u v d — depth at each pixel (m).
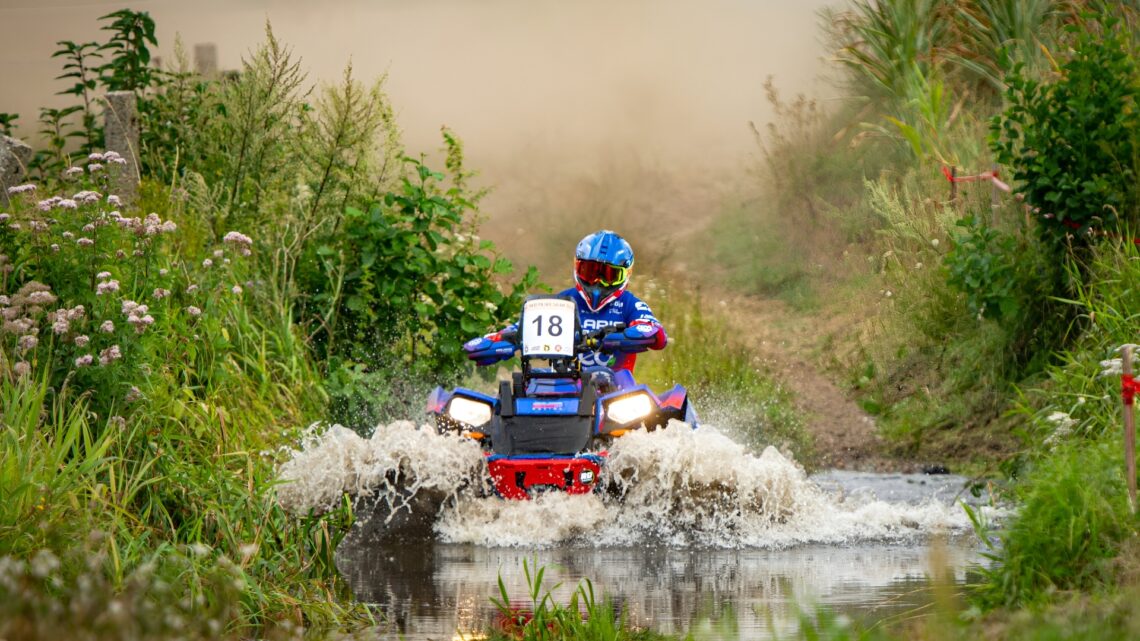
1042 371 31.02
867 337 39.38
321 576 19.00
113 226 24.02
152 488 20.39
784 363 39.81
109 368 21.17
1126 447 17.66
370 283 34.31
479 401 25.19
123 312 21.59
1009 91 31.08
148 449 20.92
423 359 34.03
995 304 31.66
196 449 23.27
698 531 22.91
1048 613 14.31
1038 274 31.75
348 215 33.59
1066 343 30.73
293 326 32.84
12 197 28.52
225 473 21.33
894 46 47.50
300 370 31.45
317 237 34.75
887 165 47.88
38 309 21.09
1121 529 16.95
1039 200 30.83
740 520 23.22
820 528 23.08
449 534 22.61
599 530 22.69
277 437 27.50
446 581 19.00
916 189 41.31
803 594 17.56
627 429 24.47
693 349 39.00
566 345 25.55
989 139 31.22
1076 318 29.53
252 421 27.23
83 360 20.81
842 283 45.59
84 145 41.25
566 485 22.97
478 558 20.89
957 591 17.47
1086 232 29.86
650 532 22.81
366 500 23.22
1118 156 29.97
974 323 35.19
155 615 13.93
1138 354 22.20
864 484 28.56
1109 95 30.02
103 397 21.28
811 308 44.41
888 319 39.25
